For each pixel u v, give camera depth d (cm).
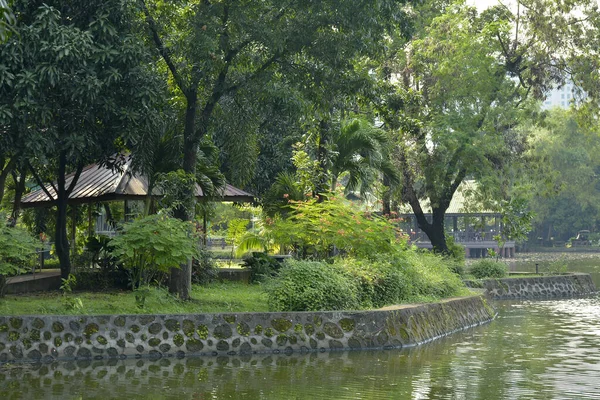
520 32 4206
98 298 2070
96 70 1944
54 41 1830
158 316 1738
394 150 3934
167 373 1517
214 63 2055
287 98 2162
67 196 2356
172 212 2208
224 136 2517
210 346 1755
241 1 2131
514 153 4256
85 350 1664
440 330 2186
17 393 1312
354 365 1638
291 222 2541
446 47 4069
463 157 4053
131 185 2483
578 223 9594
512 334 2234
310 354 1778
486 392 1365
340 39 2123
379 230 2388
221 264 3438
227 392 1348
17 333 1627
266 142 3331
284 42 2108
